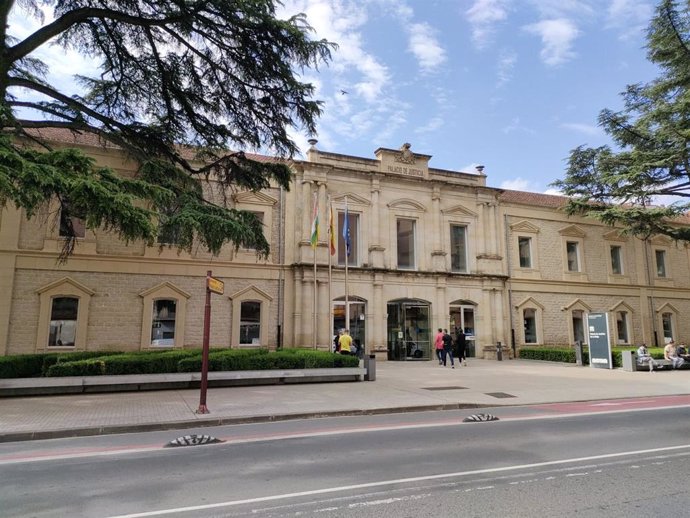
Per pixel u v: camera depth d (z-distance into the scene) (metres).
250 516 4.79
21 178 9.22
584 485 5.68
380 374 19.42
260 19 13.50
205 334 11.13
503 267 29.78
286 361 16.59
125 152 16.89
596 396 14.09
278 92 15.48
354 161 26.58
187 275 22.69
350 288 25.36
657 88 26.58
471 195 29.41
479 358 28.08
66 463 7.00
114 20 14.82
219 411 11.05
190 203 14.11
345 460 6.97
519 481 5.85
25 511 4.98
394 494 5.40
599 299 32.53
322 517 4.73
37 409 11.16
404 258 27.55
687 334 35.28
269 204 24.53
